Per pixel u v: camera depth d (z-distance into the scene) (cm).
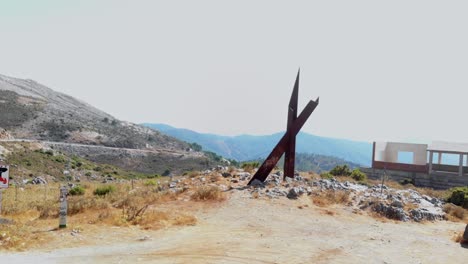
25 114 16950
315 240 1371
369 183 3081
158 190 2278
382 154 4791
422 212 1889
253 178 2358
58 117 17900
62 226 1358
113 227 1409
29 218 1571
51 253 1090
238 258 1113
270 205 1906
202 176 2625
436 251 1319
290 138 2483
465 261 1216
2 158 7825
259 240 1330
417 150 4475
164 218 1576
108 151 14538
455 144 4419
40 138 14800
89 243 1208
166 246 1216
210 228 1491
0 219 1388
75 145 14200
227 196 2052
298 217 1727
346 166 3641
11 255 1048
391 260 1185
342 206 1970
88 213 1628
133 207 1680
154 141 19962
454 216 1969
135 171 13362
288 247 1255
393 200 1991
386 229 1620
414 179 4341
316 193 2130
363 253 1242
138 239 1282
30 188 3475
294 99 2492
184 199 2003
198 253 1148
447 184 4147
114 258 1071
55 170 8700
